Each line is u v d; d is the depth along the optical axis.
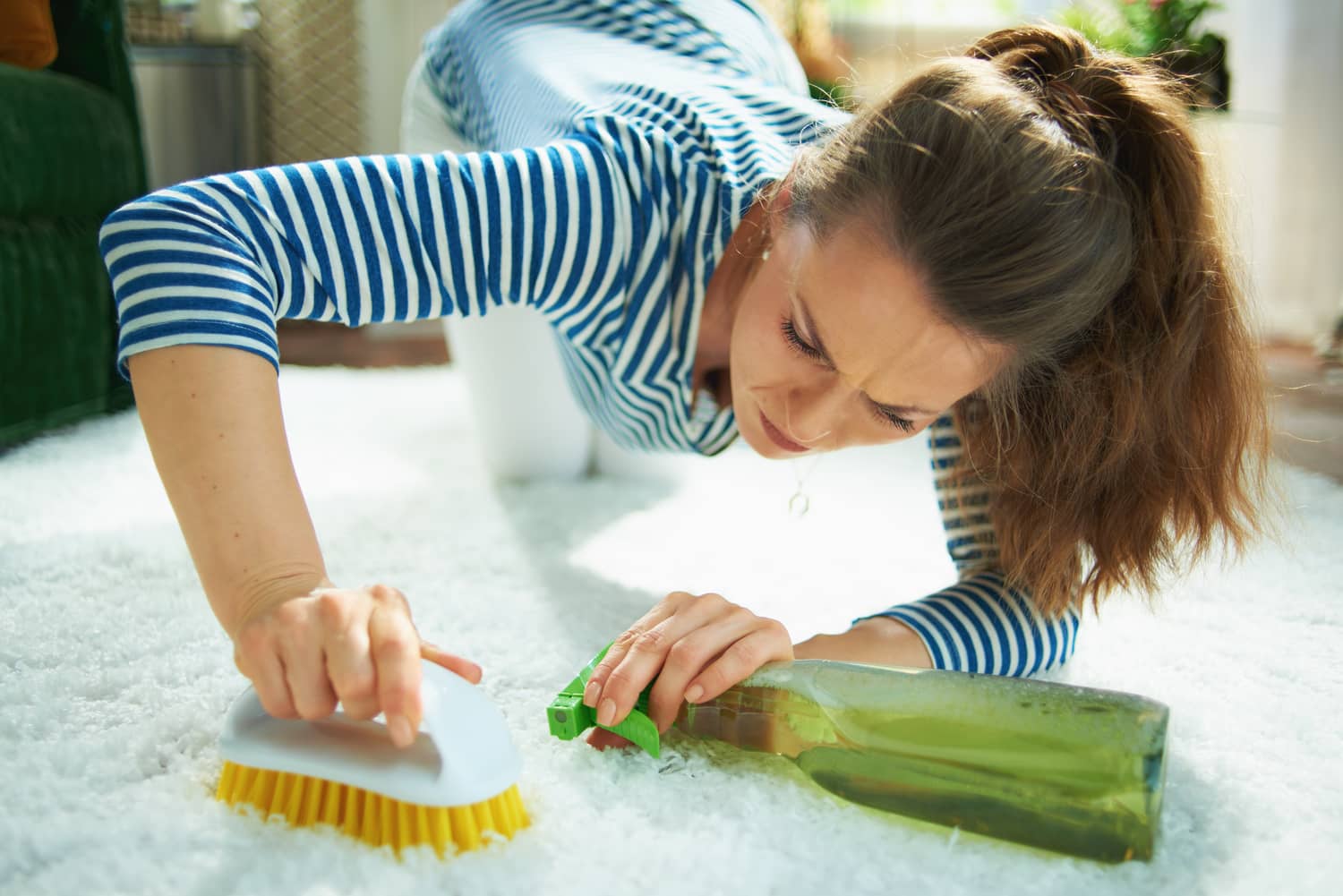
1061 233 0.57
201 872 0.45
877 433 0.67
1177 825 0.53
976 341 0.59
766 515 1.13
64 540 0.93
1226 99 1.92
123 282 0.56
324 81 2.18
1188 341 0.66
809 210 0.63
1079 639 0.80
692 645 0.56
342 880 0.45
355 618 0.47
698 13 1.08
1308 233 2.20
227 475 0.52
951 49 0.72
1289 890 0.48
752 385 0.67
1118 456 0.69
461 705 0.47
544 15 1.11
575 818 0.51
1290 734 0.64
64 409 1.41
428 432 1.41
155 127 2.23
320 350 2.05
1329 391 1.75
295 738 0.48
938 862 0.49
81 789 0.52
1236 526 0.73
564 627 0.78
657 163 0.74
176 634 0.73
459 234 0.66
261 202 0.61
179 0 2.25
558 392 1.16
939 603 0.71
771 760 0.57
